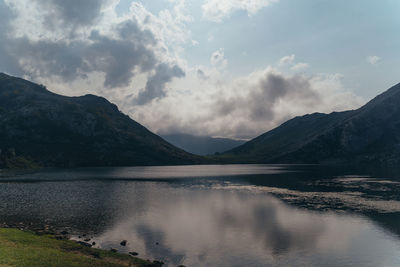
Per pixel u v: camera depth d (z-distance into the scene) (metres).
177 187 118.56
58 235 44.19
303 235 47.28
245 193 97.81
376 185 116.12
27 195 91.12
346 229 50.66
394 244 42.72
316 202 77.94
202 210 67.94
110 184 130.62
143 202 79.69
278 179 152.38
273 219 58.44
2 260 25.27
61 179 153.88
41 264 25.77
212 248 41.06
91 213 64.31
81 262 28.84
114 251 38.66
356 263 35.97
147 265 33.28
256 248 41.06
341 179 146.00
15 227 50.50
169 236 46.75
